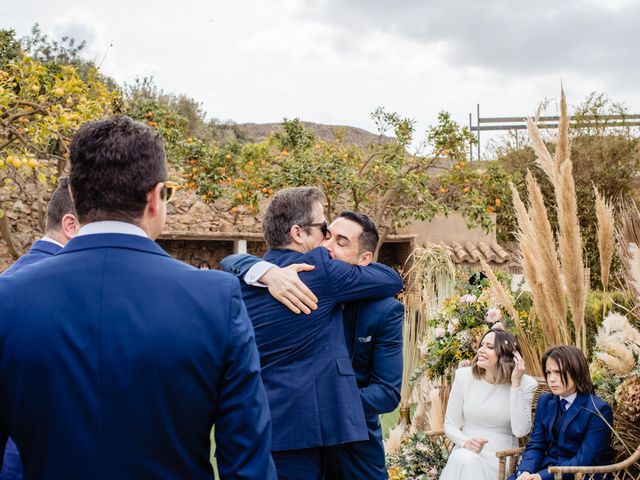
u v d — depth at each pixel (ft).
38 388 3.84
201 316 4.10
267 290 6.89
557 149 12.32
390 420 20.42
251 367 4.24
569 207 11.66
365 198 32.60
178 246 38.32
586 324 13.71
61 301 4.00
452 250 39.04
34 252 8.18
